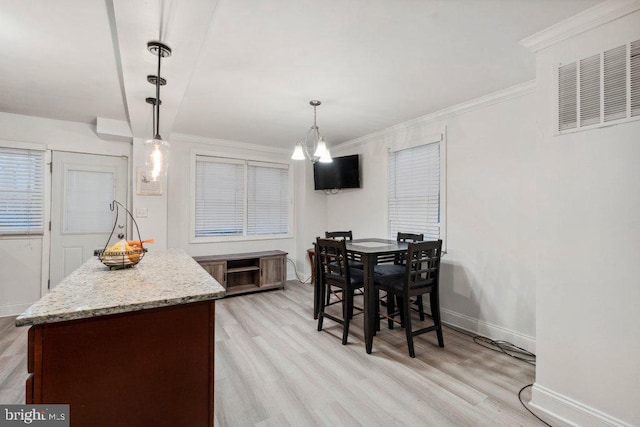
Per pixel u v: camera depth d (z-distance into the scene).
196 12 1.40
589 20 1.67
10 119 3.42
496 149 2.88
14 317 3.42
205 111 3.35
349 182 4.57
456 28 1.83
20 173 3.50
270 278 4.65
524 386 2.13
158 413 1.21
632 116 1.54
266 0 1.57
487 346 2.76
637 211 1.53
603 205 1.64
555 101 1.83
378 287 2.85
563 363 1.78
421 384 2.15
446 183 3.34
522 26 1.81
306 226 5.21
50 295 1.23
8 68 2.32
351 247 3.00
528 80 2.57
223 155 4.73
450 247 3.30
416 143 3.68
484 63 2.27
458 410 1.87
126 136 3.74
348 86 2.68
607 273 1.62
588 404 1.68
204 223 4.64
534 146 2.61
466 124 3.14
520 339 2.70
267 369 2.34
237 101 3.04
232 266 4.65
